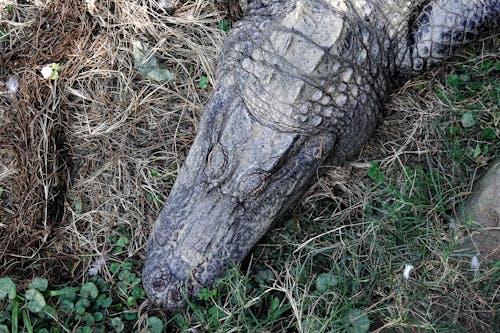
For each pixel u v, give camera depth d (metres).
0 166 1.62
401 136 1.64
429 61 1.63
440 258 1.50
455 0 1.61
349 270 1.53
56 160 1.62
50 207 1.60
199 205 1.47
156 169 1.64
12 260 1.56
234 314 1.48
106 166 1.63
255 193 1.46
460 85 1.65
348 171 1.60
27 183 1.59
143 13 1.72
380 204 1.58
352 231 1.55
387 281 1.51
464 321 1.46
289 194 1.50
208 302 1.49
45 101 1.65
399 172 1.60
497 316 1.46
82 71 1.69
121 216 1.61
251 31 1.56
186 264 1.46
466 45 1.66
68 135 1.66
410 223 1.55
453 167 1.59
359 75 1.54
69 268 1.57
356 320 1.45
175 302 1.47
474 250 1.50
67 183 1.63
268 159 1.46
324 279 1.49
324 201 1.60
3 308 1.49
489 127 1.60
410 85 1.66
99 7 1.71
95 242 1.58
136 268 1.57
